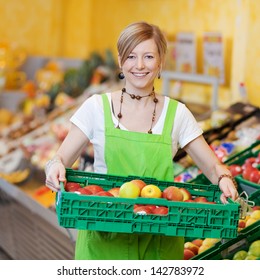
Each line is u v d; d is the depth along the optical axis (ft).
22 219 16.79
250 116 15.76
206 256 10.19
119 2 25.48
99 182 9.57
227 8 18.62
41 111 24.03
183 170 14.24
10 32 29.19
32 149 20.12
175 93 20.83
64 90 25.40
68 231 13.38
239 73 17.43
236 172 12.70
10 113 26.35
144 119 9.71
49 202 16.56
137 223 8.32
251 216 11.02
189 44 20.29
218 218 8.46
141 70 9.45
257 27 16.66
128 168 9.61
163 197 9.02
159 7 22.36
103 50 27.20
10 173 18.83
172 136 9.71
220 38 18.74
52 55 29.37
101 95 9.86
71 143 9.71
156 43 9.47
